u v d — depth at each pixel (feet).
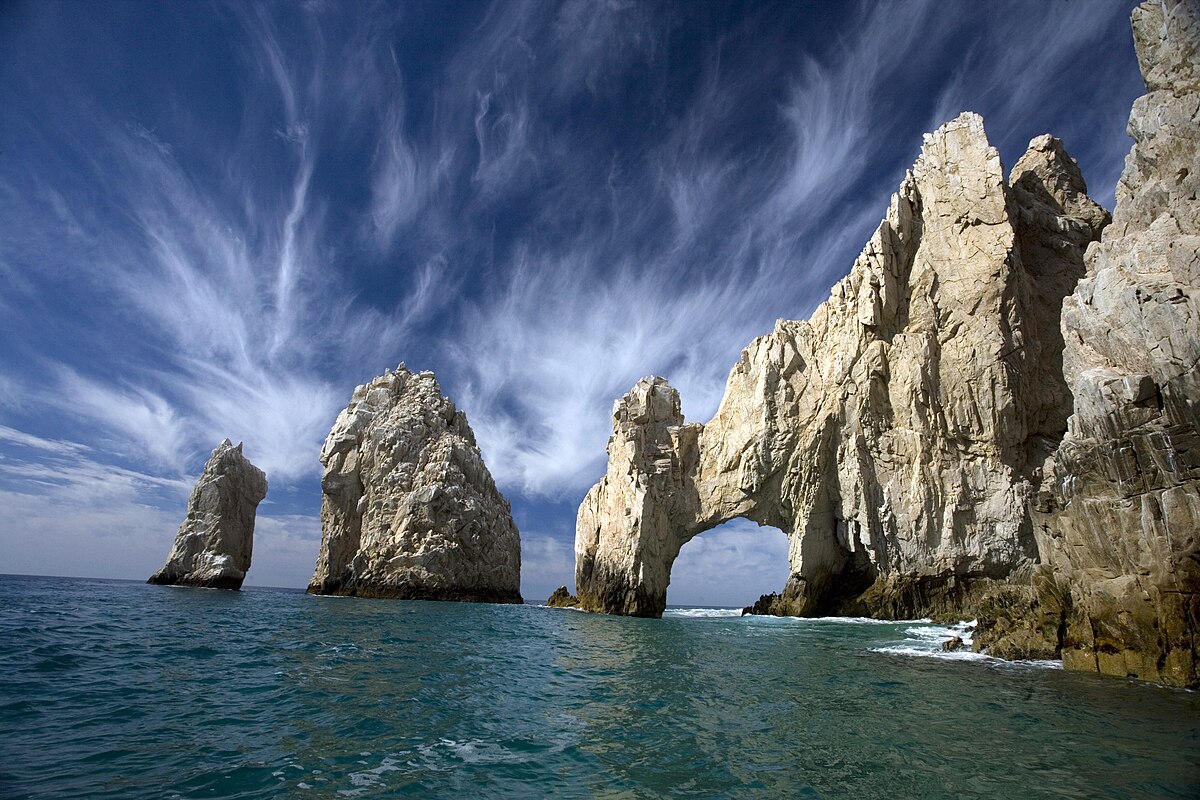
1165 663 54.08
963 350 136.26
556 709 44.73
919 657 72.74
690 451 170.40
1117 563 58.80
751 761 32.94
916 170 151.43
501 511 259.39
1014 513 129.70
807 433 150.20
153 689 45.39
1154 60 66.33
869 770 31.58
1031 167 159.94
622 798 27.68
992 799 27.76
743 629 111.86
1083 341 67.05
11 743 31.73
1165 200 62.90
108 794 25.89
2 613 91.61
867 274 145.38
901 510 138.21
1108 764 32.63
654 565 156.97
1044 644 69.21
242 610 125.39
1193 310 53.88
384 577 210.59
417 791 27.96
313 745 33.94
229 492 234.38
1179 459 53.72
